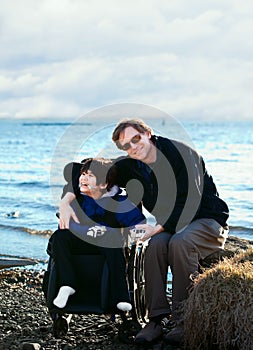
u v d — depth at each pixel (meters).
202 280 4.33
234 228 10.19
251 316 4.04
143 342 4.48
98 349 4.48
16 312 5.48
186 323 4.32
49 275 4.57
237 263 4.62
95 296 4.53
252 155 26.88
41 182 19.06
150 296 4.59
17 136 60.84
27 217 12.29
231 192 14.80
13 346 4.57
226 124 126.06
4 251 8.88
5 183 18.89
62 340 4.70
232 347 4.17
